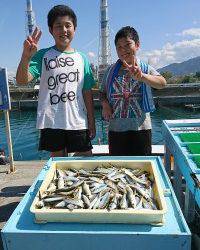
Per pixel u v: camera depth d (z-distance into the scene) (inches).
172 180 59.0
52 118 50.7
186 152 45.1
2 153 188.1
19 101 739.4
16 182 75.0
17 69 48.4
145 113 54.2
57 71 50.2
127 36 49.2
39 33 46.0
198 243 37.1
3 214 58.0
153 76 48.5
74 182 38.1
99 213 29.9
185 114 624.4
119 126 54.2
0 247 44.4
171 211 32.0
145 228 29.1
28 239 28.8
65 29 49.4
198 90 746.2
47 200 33.3
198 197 34.3
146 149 54.9
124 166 43.4
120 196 34.0
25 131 494.9
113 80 53.4
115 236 28.1
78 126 51.2
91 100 54.2
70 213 30.1
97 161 43.5
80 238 28.4
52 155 54.6
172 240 27.7
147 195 34.6
